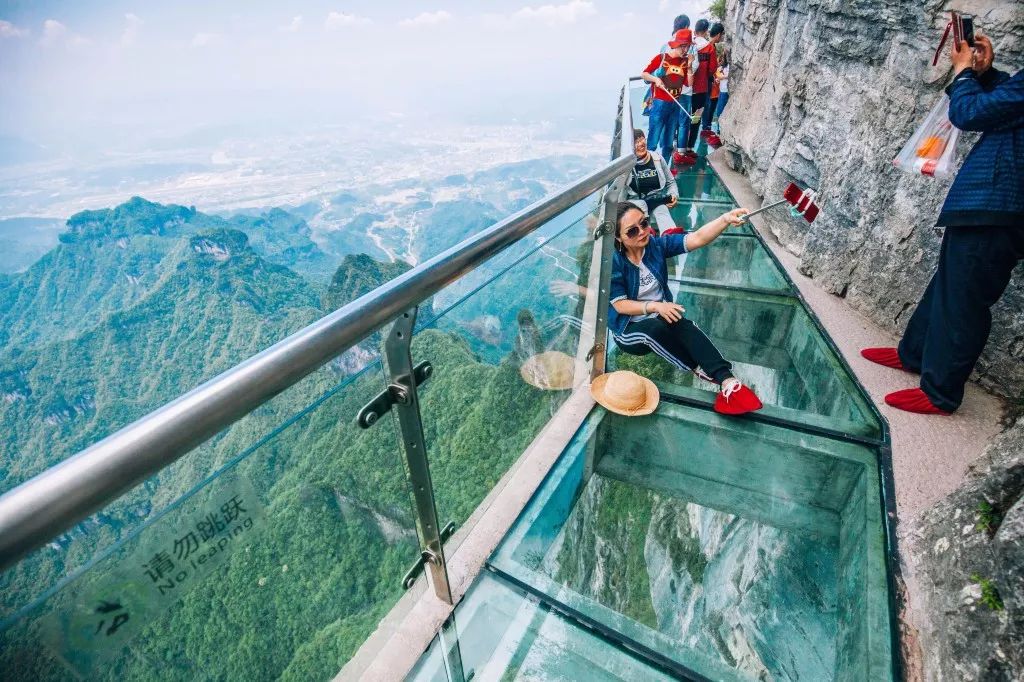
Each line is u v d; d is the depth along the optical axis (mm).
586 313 2393
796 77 4488
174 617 773
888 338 3047
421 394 1223
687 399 2498
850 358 2877
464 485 1678
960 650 1326
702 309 3971
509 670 1612
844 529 2152
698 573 7297
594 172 1789
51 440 121625
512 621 1655
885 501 1940
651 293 2717
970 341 2119
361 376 993
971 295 2045
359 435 1057
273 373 696
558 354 2217
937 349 2240
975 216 1934
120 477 529
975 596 1348
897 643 1512
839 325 3225
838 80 3789
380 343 1010
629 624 1617
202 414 605
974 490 1610
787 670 3062
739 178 6406
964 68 1967
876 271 3174
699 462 2457
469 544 1812
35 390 124562
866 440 2217
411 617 1536
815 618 2631
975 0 2488
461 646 1573
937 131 2203
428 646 1475
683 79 5848
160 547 723
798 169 4320
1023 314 2299
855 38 3527
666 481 2543
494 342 1554
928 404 2316
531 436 2166
